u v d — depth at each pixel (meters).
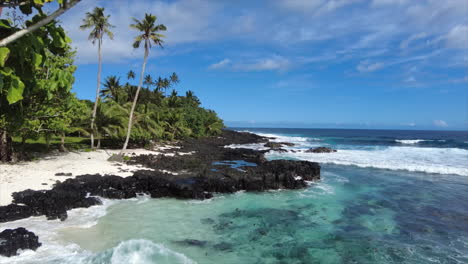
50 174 16.34
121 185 15.35
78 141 35.75
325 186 18.80
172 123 46.53
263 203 14.72
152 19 23.12
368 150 41.91
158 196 15.12
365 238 10.36
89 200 12.98
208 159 28.53
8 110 6.96
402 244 9.85
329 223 11.91
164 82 79.56
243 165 25.98
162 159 25.25
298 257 8.82
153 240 9.61
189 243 9.56
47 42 5.35
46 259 7.63
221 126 74.25
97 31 27.72
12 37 4.10
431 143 59.78
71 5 4.30
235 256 8.77
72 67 18.48
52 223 10.41
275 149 40.56
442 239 10.31
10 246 7.70
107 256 7.75
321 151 39.12
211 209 13.52
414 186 18.89
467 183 19.81
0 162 17.89
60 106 18.28
